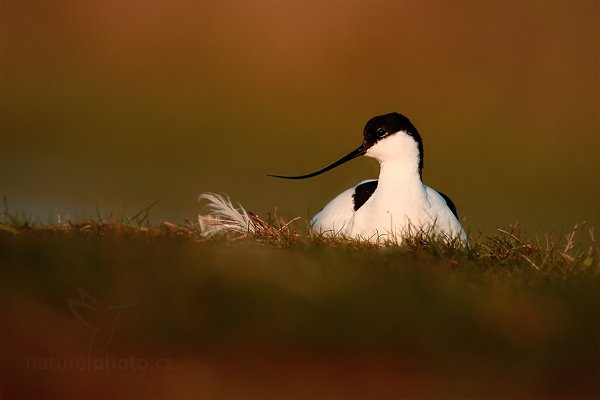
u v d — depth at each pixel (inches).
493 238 453.1
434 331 322.3
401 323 324.5
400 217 446.9
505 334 324.8
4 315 316.2
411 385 304.0
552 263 415.8
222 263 361.1
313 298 335.6
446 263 390.6
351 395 299.1
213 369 305.6
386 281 353.7
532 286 369.4
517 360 313.9
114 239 403.2
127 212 829.8
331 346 316.5
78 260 354.6
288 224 459.2
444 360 313.1
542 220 927.0
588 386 305.3
